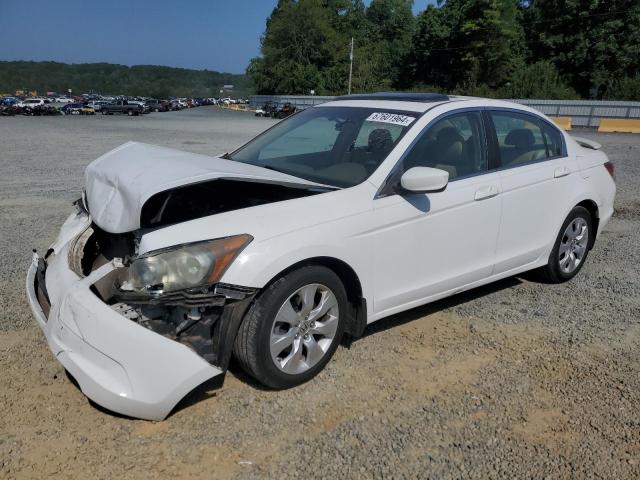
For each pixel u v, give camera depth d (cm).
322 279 309
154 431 274
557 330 395
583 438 277
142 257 271
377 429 281
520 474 252
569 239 476
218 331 279
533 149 445
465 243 383
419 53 6825
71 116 4672
